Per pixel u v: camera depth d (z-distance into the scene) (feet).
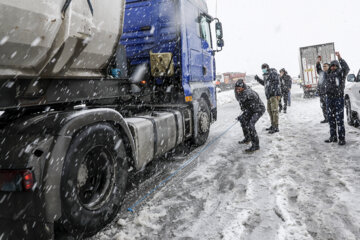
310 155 15.26
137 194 11.34
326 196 10.01
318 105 40.45
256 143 17.03
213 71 23.41
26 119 7.60
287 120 28.48
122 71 11.04
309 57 56.39
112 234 8.47
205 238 7.98
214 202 10.25
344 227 7.95
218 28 21.59
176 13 16.94
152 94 16.94
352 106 21.56
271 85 22.09
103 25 8.64
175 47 16.89
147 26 17.46
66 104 9.30
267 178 12.27
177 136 14.73
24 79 6.92
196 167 14.60
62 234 7.56
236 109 43.52
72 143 7.38
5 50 6.00
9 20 5.71
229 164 14.83
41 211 6.69
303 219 8.56
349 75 20.56
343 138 16.69
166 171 14.12
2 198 6.95
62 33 7.13
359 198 9.62
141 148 10.85
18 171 6.48
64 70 7.98
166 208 9.96
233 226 8.46
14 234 7.09
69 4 7.04
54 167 6.81
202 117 18.98
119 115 9.37
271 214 9.02
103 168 8.80
